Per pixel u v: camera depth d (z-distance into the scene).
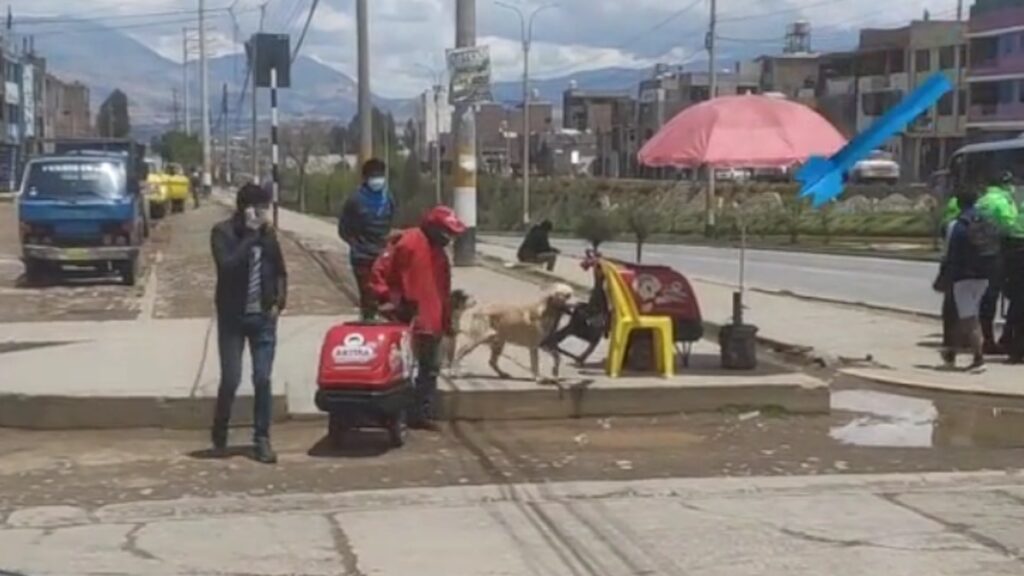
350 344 10.52
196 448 10.85
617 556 7.63
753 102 12.72
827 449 10.93
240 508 8.88
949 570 7.33
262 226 10.24
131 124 173.12
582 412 11.97
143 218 32.09
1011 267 14.88
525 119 69.94
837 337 17.08
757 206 64.19
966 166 25.45
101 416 11.54
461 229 11.45
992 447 11.05
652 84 124.75
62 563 7.58
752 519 8.50
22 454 10.70
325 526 8.39
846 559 7.55
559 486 9.45
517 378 12.48
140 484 9.66
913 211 64.62
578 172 119.19
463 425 11.70
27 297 21.75
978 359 14.16
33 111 113.38
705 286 25.61
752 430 11.66
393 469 10.08
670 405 12.08
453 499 9.09
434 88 50.00
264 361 10.33
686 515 8.62
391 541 8.01
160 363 13.53
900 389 13.60
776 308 20.78
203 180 79.50
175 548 7.89
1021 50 76.75
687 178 93.38
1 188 95.31
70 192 23.88
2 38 98.44
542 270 26.66
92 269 25.56
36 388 11.95
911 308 21.73
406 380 10.81
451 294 11.96
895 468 10.21
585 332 12.87
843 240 56.25
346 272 25.92
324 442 11.02
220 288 10.27
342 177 63.84
